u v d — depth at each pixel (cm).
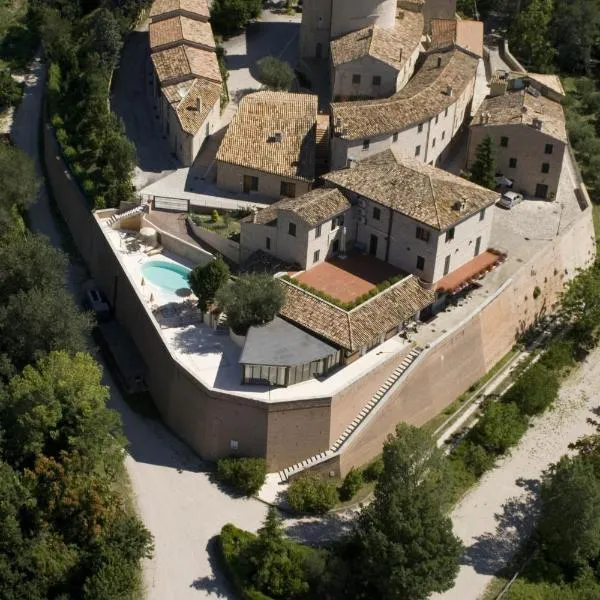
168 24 13388
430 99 11462
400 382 9012
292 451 8744
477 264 10125
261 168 10956
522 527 8519
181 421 9075
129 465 8812
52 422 8169
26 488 7869
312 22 13425
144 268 10256
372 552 7606
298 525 8356
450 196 9744
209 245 10488
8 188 10838
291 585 7675
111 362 9988
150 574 7894
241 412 8612
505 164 11638
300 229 9650
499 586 8031
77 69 13350
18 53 14662
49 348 9144
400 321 9250
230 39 14500
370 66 11969
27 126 13212
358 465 8919
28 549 7688
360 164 10350
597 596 7969
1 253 9625
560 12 15588
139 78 13688
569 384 10044
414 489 7862
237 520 8369
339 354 8900
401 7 13588
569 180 12269
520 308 10381
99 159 11550
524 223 11188
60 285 9819
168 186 11262
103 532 7844
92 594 7419
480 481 8888
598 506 7969
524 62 15225
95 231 10844
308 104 11606
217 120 12381
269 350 8694
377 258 10125
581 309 10394
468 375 9775
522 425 9300
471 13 16125
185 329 9412
